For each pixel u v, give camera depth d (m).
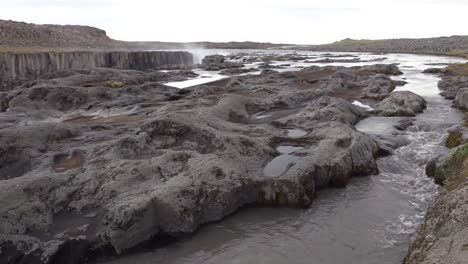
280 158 18.61
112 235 12.48
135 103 32.69
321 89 37.44
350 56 119.94
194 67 81.69
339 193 16.72
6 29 91.69
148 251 12.97
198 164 15.95
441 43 157.75
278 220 14.60
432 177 17.88
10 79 51.84
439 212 11.25
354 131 21.12
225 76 62.62
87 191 14.41
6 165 17.05
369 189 17.03
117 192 14.33
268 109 31.20
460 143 20.39
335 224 14.09
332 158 17.77
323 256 12.12
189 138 19.06
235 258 12.27
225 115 26.39
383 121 27.56
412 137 24.00
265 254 12.39
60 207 13.80
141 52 84.19
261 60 101.75
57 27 135.00
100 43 132.88
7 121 26.61
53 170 16.34
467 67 56.53
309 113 26.23
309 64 85.56
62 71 50.66
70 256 12.17
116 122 25.45
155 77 56.88
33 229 12.78
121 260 12.48
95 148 18.03
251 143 18.67
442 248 9.34
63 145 19.39
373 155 20.30
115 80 48.06
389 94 36.38
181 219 13.71
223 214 14.88
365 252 12.23
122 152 17.20
